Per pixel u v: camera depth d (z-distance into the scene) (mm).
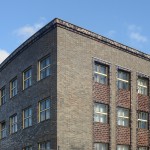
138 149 35000
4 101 40406
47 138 29859
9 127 38000
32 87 33281
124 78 35438
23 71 35594
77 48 31359
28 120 33938
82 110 30672
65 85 29891
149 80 37656
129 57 35906
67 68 30297
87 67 31828
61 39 30391
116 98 33812
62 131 28953
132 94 35438
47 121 30234
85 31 32094
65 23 30781
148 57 37875
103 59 33281
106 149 32250
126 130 34094
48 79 30750
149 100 37250
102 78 33250
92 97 31766
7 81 39438
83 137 30266
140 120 36062
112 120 32969
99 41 33281
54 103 29406
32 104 33000
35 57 33188
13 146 36312
